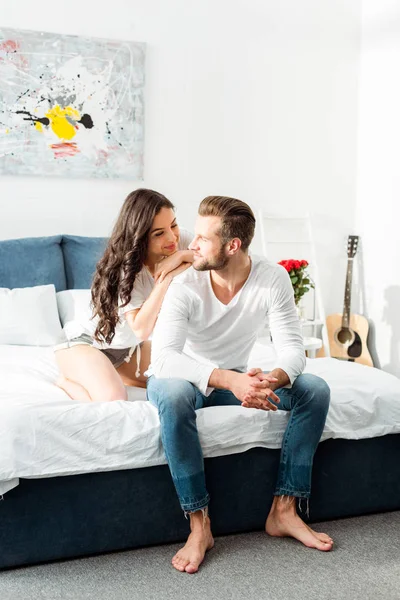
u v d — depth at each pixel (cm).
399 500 254
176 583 201
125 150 411
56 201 403
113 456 212
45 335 343
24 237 399
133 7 407
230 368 244
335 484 243
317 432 225
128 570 208
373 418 246
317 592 197
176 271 237
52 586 198
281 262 411
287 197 450
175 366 223
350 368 283
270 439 230
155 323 241
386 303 435
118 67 404
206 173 431
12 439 201
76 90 398
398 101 419
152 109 416
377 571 210
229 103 432
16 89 388
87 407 216
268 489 234
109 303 250
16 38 385
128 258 243
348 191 463
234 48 429
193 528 216
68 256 392
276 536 231
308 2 441
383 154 435
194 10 419
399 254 422
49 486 207
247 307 235
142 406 223
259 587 199
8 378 277
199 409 226
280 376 223
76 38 395
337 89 454
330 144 456
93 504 213
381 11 432
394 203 425
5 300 346
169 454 212
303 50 444
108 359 260
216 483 227
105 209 412
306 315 464
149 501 219
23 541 206
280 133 445
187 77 421
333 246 464
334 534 235
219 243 222
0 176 392
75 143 402
